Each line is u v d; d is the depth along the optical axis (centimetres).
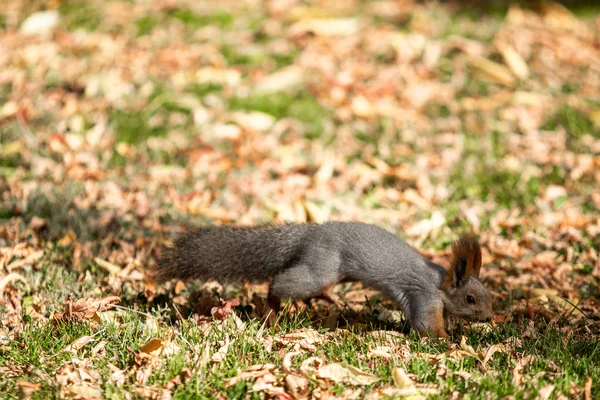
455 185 1264
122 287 926
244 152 1362
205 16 1803
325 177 1284
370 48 1692
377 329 844
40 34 1744
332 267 834
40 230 1077
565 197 1209
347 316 883
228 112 1477
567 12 1877
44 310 853
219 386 684
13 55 1652
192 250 875
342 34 1739
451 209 1188
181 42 1705
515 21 1811
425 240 1112
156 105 1485
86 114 1452
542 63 1664
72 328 791
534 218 1165
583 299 948
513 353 754
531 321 838
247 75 1602
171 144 1380
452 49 1697
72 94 1519
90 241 1046
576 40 1761
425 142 1397
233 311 828
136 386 683
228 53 1666
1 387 681
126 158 1326
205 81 1566
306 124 1458
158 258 963
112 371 710
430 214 1176
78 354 746
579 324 859
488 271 1010
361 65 1638
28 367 717
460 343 777
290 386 682
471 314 830
